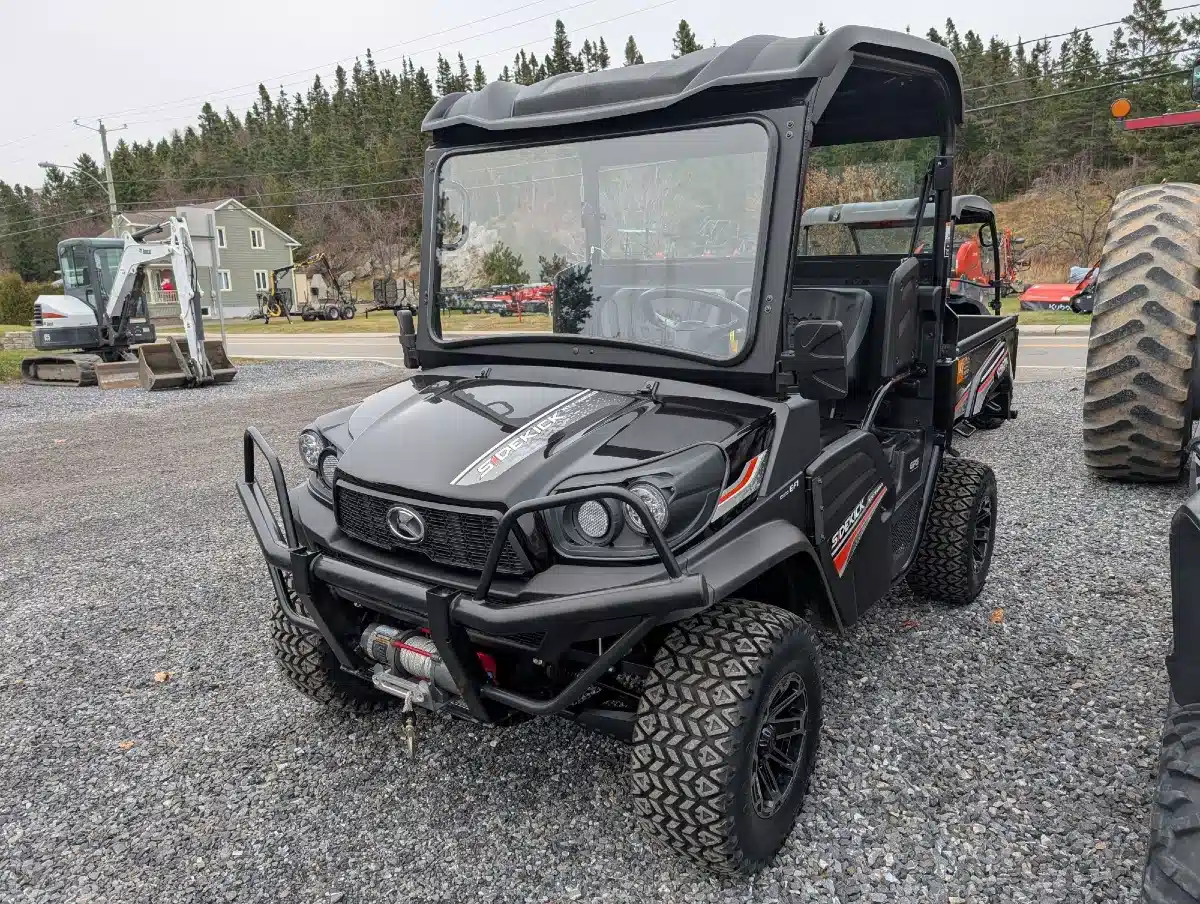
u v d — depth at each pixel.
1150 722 3.00
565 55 73.19
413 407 2.86
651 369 2.79
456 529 2.34
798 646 2.40
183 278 14.02
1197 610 1.77
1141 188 5.50
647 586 2.05
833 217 4.12
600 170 2.87
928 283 3.94
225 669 3.77
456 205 3.18
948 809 2.60
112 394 13.85
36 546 5.72
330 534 2.68
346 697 3.18
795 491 2.54
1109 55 51.28
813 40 2.57
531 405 2.69
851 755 2.88
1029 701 3.18
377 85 83.94
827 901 2.27
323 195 55.47
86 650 4.01
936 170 3.70
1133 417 5.24
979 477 3.94
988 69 51.44
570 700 2.22
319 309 39.78
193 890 2.42
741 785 2.21
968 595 3.97
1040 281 29.94
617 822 2.63
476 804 2.75
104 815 2.77
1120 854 2.38
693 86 2.61
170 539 5.73
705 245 2.69
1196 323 4.86
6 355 19.98
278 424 10.17
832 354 2.45
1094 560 4.51
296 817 2.72
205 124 90.56
